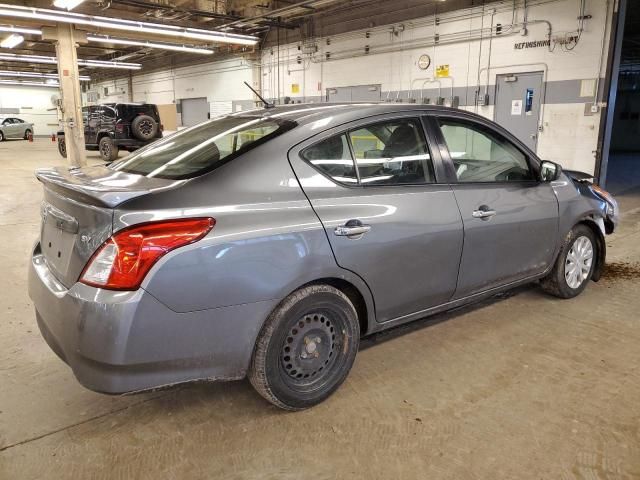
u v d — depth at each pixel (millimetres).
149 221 1902
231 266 2047
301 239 2221
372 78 13148
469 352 3053
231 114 3033
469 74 10836
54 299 2043
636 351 3070
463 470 2031
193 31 13016
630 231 6480
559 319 3547
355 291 2590
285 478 1993
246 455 2127
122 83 27328
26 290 4094
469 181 3018
